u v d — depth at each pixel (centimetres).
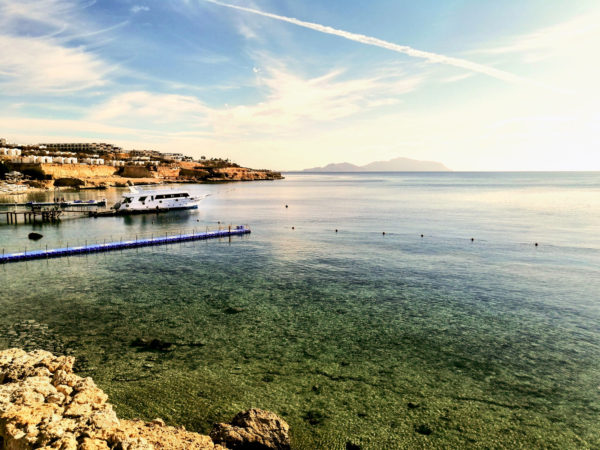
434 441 1504
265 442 1369
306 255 4906
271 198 14888
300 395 1805
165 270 4144
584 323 2688
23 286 3497
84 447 988
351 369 2053
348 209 10562
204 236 6116
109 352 2198
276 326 2622
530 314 2862
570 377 1978
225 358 2152
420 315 2844
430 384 1911
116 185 19962
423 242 5728
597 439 1517
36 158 18975
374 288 3500
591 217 8294
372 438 1520
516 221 7781
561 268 4191
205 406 1702
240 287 3522
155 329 2539
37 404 1183
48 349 2220
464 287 3531
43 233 6462
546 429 1576
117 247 5259
